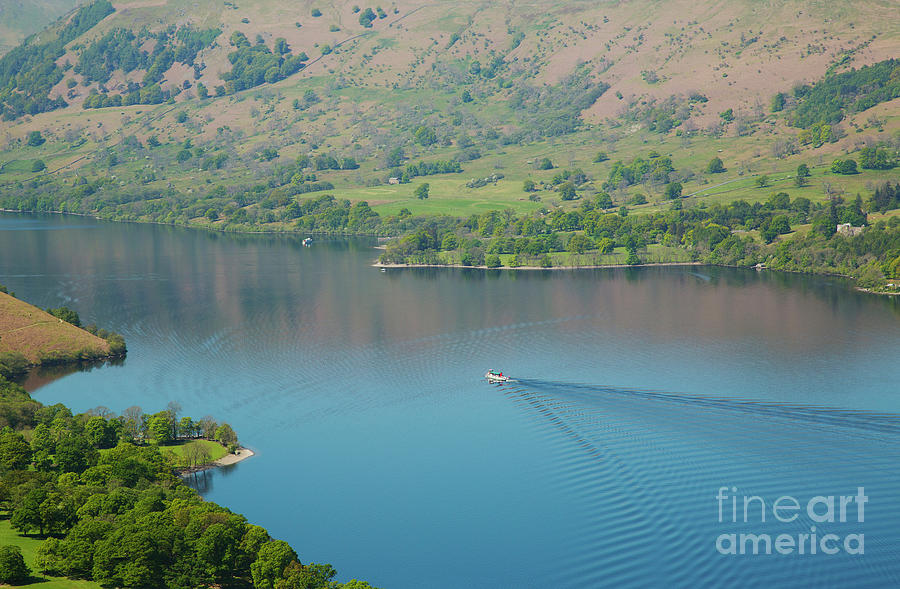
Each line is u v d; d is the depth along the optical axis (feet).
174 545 500.33
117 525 513.86
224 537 502.38
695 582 528.22
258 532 510.99
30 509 535.19
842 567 534.37
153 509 543.39
